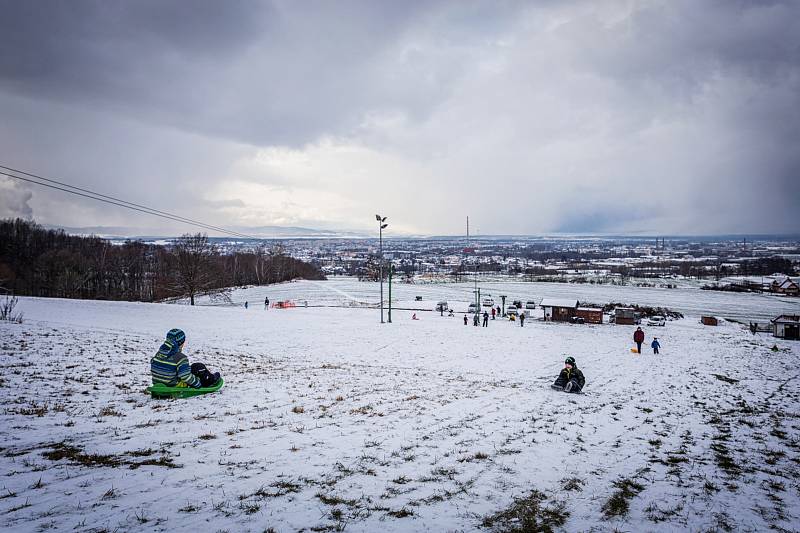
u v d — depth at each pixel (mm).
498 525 5539
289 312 57656
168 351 11750
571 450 9133
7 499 5238
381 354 26297
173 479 6238
